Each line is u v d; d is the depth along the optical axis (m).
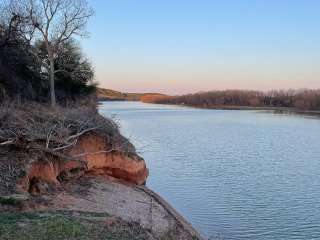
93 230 12.76
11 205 14.23
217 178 32.66
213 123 90.62
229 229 21.23
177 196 26.89
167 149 48.41
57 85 45.59
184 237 18.17
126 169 25.67
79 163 22.20
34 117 21.23
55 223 12.65
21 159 17.34
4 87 31.31
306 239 20.22
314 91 189.38
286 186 30.50
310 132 71.69
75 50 48.41
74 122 22.64
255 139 60.56
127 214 18.67
